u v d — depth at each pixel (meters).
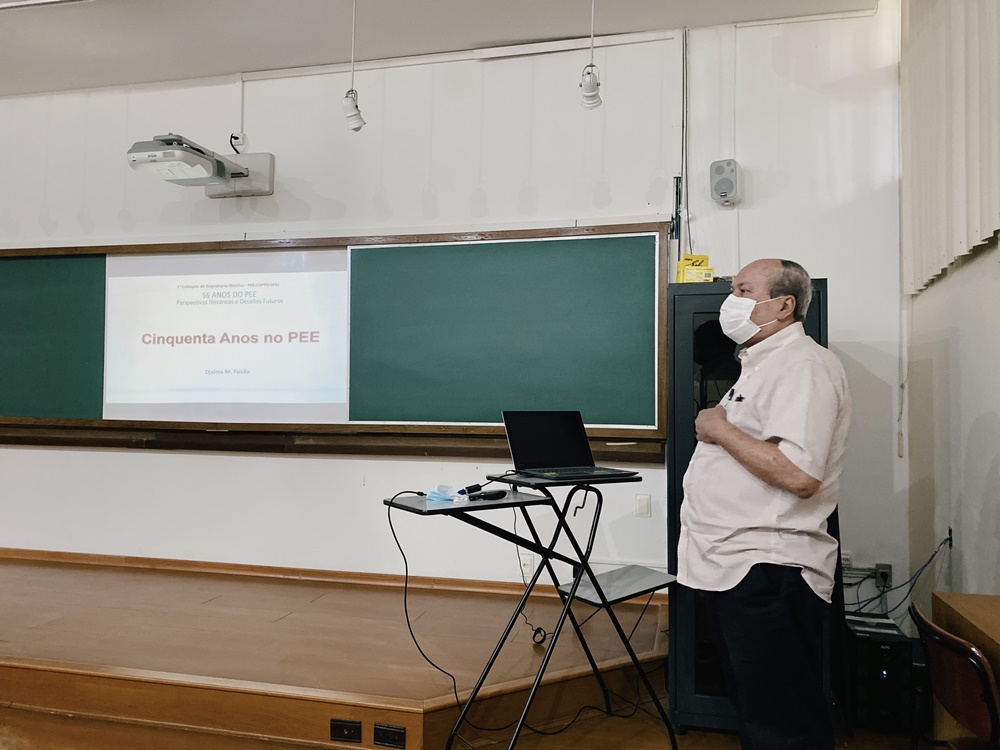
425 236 3.86
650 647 2.86
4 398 4.37
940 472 2.86
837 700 2.58
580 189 3.74
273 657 2.67
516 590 3.69
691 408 2.46
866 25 3.44
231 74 4.21
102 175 4.36
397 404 3.89
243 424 4.05
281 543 4.00
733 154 3.57
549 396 3.70
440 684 2.42
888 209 3.38
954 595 2.07
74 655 2.65
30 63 4.08
